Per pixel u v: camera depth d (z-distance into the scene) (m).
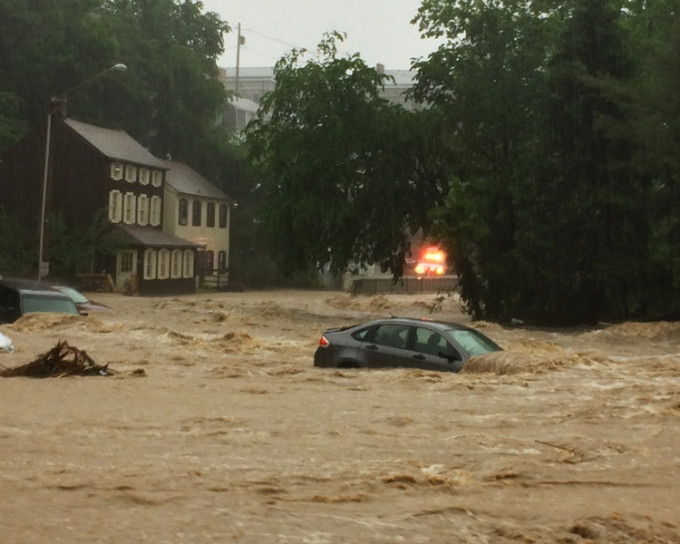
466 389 21.05
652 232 57.72
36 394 19.28
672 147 51.81
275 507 9.59
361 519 9.24
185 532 8.51
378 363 25.02
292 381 22.50
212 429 15.29
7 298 40.66
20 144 95.25
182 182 107.19
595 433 15.48
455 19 63.97
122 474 11.16
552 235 56.66
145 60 115.00
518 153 59.88
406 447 13.84
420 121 61.59
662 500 10.80
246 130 64.31
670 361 29.53
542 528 9.17
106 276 90.81
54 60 104.81
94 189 93.44
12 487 10.20
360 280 102.06
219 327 47.34
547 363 24.62
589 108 56.47
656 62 53.06
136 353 31.05
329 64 62.19
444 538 8.71
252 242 119.00
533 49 62.56
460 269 61.53
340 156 60.62
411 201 63.31
